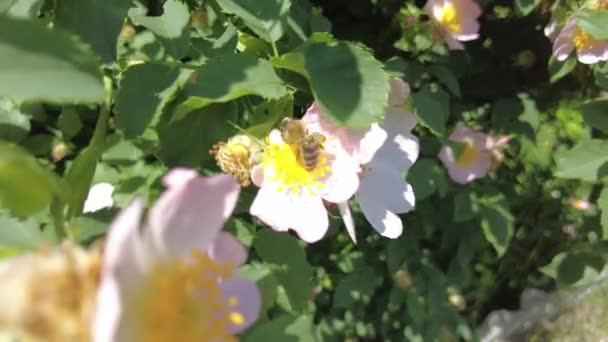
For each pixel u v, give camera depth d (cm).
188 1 24
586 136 36
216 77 18
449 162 32
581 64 36
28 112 22
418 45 31
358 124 17
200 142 19
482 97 37
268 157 19
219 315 12
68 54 13
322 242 32
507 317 38
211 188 11
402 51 32
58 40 13
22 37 12
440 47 32
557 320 38
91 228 16
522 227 36
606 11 27
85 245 15
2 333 10
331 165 19
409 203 20
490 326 38
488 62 36
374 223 20
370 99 17
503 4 35
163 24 20
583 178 28
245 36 21
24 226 13
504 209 32
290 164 19
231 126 19
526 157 35
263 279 16
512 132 35
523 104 35
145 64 18
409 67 31
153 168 20
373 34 33
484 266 36
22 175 12
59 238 14
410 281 32
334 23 33
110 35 17
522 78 37
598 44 30
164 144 19
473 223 33
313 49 18
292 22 23
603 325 38
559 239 36
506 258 36
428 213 33
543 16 35
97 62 13
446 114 31
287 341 15
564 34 30
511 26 36
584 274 35
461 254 33
